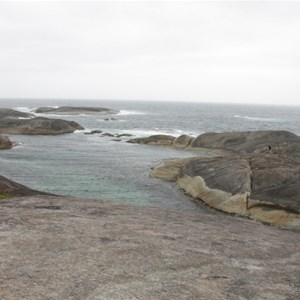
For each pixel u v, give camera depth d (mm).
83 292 6535
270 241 10734
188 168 26453
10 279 6793
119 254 8414
